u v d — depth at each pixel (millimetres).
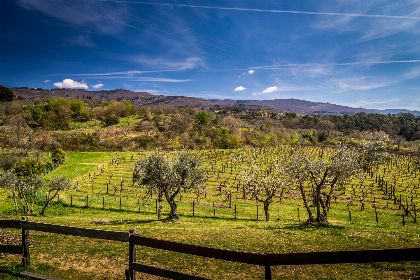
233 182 94000
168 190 51281
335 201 75250
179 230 31281
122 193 79875
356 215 63375
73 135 171125
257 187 55750
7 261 15078
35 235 23109
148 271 10758
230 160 127750
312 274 16172
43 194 66312
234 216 58500
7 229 24750
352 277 15625
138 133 188000
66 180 57125
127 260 17250
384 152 101938
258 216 60156
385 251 8172
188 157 51219
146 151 148000
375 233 29594
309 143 191375
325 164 42719
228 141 172875
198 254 9930
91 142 163625
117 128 197375
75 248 19312
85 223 40906
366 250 8312
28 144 137000
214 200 75500
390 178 106938
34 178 57969
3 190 66438
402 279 15047
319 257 8656
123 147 160875
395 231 31297
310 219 42438
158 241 10578
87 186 85438
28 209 54906
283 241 25469
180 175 49812
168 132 189750
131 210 61312
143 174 49125
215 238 26297
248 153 138500
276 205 71938
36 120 189000
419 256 7934
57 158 112500
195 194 81062
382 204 74688
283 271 16625
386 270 16391
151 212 60219
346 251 8445
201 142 178125
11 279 12508
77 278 14219
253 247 23219
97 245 20344
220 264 17594
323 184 42844
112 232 11469
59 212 56875
